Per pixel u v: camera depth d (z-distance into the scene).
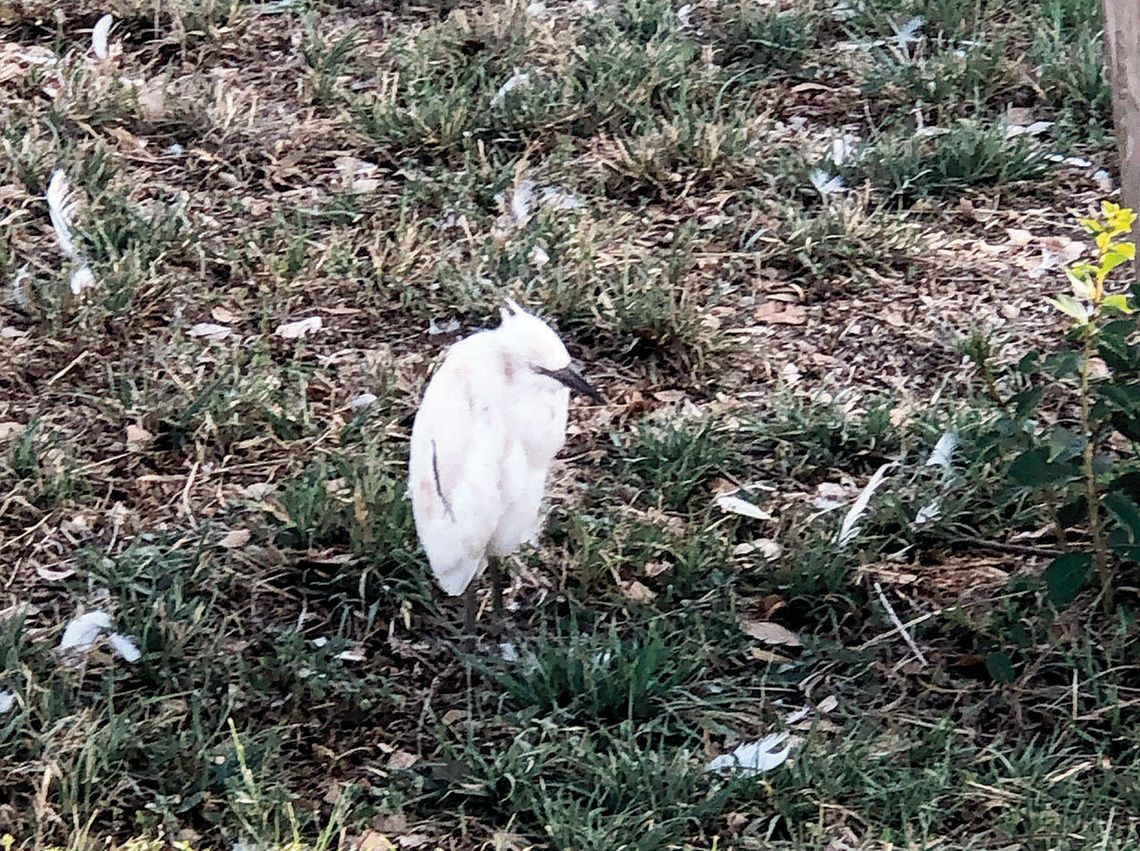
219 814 3.58
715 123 6.49
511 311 4.65
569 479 4.77
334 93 6.78
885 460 4.82
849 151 6.39
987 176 6.22
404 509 4.47
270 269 5.64
